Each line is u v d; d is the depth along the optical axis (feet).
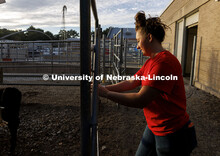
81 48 2.15
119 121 13.62
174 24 42.06
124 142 10.52
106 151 9.61
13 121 9.95
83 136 2.34
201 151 10.05
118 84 5.47
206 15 24.11
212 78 22.04
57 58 26.02
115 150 9.71
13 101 9.91
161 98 4.26
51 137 11.54
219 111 15.85
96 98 2.95
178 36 40.73
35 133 12.02
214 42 21.67
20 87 24.22
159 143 4.58
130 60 36.11
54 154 9.88
